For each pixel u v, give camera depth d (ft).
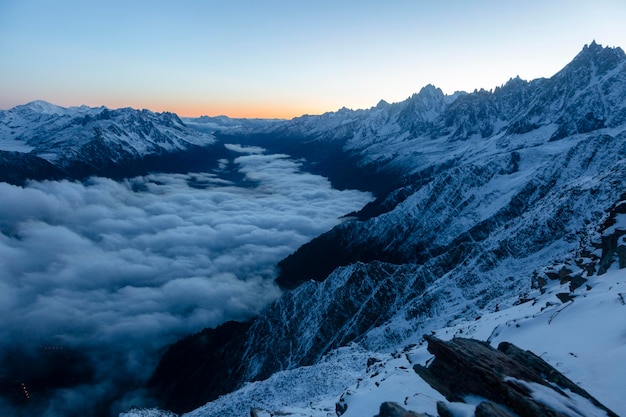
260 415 82.38
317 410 92.02
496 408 33.99
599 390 41.34
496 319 108.58
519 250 325.21
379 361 132.46
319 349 435.12
